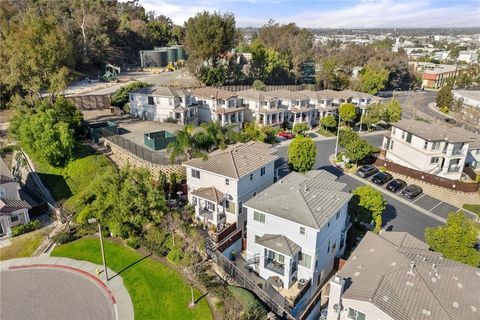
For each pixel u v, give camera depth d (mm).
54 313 26375
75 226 37156
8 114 62438
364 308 21578
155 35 134625
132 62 118062
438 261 25172
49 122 46438
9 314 26250
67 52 57031
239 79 92688
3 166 41812
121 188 34281
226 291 28266
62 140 45625
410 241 28531
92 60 102062
